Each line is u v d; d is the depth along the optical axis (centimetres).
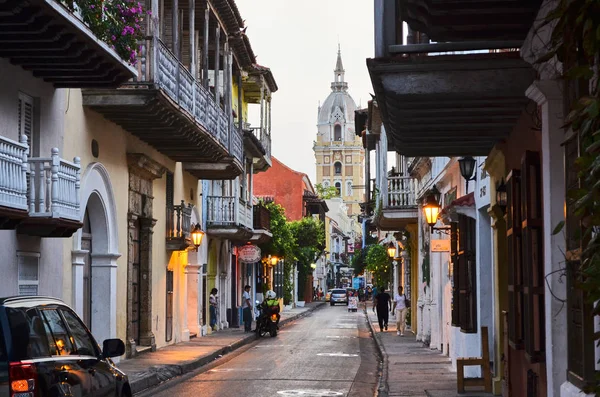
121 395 1021
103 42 1692
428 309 3141
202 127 2577
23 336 805
